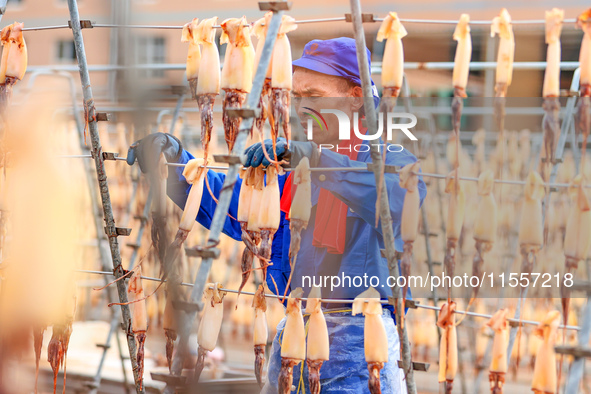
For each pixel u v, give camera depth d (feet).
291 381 9.87
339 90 10.87
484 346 20.84
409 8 20.40
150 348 25.44
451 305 9.45
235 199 12.34
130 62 10.50
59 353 10.83
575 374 8.98
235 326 31.01
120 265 11.04
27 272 9.26
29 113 9.71
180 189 11.47
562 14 8.59
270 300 26.27
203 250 8.81
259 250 9.79
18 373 9.87
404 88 20.12
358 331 10.83
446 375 9.52
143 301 11.17
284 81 9.12
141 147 10.52
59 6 38.96
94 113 10.68
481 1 18.86
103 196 10.90
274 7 8.72
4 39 10.61
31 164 9.35
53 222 9.34
